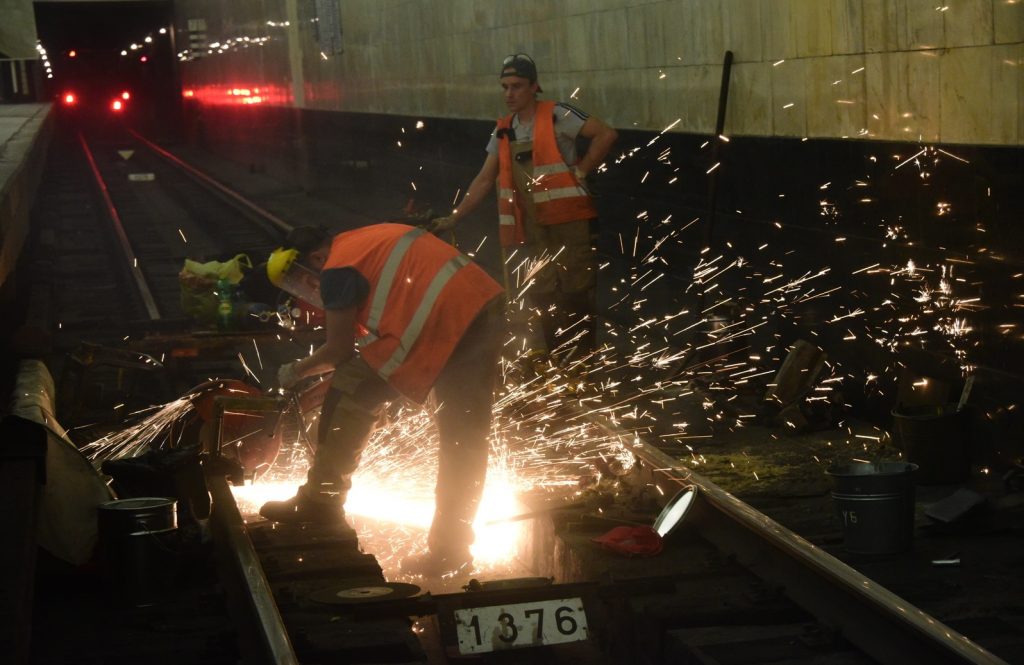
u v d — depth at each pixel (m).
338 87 22.36
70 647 4.48
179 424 6.70
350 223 19.27
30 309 12.20
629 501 5.83
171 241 19.17
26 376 7.96
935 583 4.83
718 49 8.77
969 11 6.16
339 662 4.27
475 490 5.45
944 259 6.54
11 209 10.68
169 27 53.81
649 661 4.50
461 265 5.33
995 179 6.07
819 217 7.68
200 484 5.38
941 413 6.51
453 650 4.71
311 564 5.14
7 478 5.01
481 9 14.02
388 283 5.24
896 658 3.98
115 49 70.94
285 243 5.50
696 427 7.52
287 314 8.41
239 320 8.59
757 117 8.32
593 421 7.16
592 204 8.19
